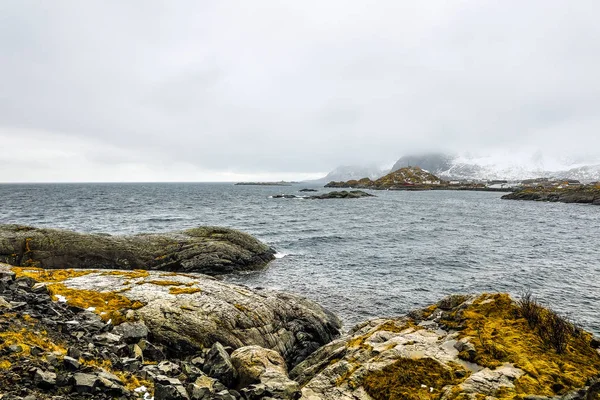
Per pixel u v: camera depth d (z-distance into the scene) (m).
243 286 23.55
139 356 12.47
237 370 12.55
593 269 38.00
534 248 49.66
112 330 13.75
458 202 153.25
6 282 15.34
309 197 178.12
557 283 33.00
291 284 32.94
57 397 7.98
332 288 31.77
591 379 10.04
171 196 188.25
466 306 15.28
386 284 33.03
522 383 9.88
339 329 23.16
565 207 124.00
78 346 11.35
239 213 101.44
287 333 19.27
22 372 8.41
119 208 112.19
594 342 12.13
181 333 15.70
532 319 13.30
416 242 54.59
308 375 13.10
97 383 8.79
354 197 183.12
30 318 12.02
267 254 42.25
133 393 9.37
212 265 35.94
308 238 57.28
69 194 190.12
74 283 19.47
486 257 44.12
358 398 10.28
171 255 35.75
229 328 16.95
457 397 9.52
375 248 49.75
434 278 34.94
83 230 65.50
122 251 34.28
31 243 31.50
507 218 88.44
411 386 10.38
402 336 13.52
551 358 11.13
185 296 18.48
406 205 135.50
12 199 144.50
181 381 11.09
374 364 11.53
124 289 18.94
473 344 11.92
